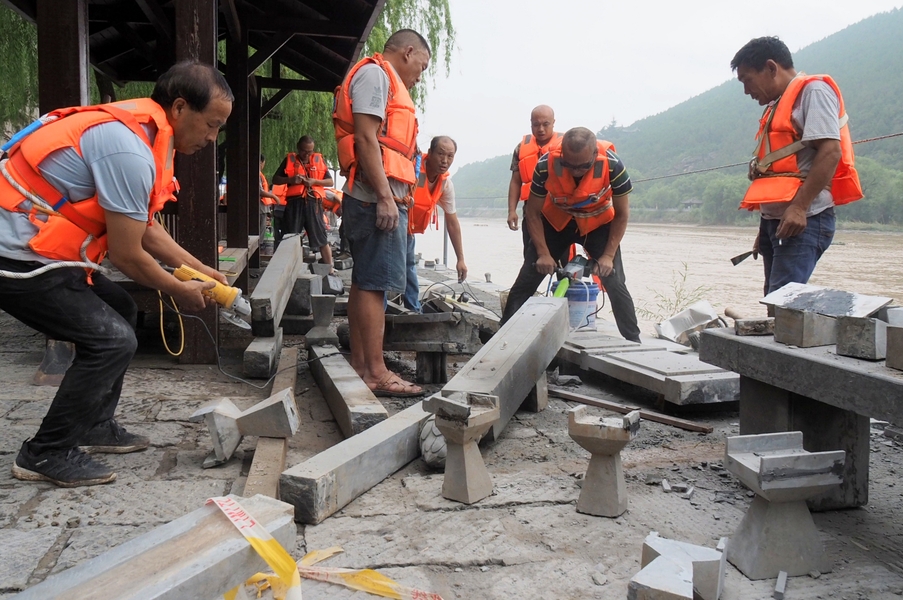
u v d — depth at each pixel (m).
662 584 1.76
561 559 2.29
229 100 2.86
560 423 3.84
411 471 3.04
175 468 3.07
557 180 5.06
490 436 3.37
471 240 29.39
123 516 2.57
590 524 2.54
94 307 2.80
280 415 3.08
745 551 2.25
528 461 3.23
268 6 8.77
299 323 6.16
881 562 2.31
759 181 4.17
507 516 2.59
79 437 2.89
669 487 2.89
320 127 16.73
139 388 4.32
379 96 3.88
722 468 3.16
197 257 4.96
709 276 11.14
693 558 1.94
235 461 3.16
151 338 5.84
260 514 1.67
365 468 2.79
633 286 9.99
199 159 4.88
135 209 2.63
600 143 5.20
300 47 10.83
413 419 3.21
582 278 5.59
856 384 2.30
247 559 1.55
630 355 4.56
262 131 16.88
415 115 4.24
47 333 2.80
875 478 3.09
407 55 4.34
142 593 1.35
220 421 3.06
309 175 10.85
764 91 4.23
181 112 2.80
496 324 5.57
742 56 4.25
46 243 2.63
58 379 4.30
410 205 4.28
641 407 4.26
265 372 4.56
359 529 2.48
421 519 2.56
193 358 4.99
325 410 4.00
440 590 2.10
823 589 2.13
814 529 2.24
